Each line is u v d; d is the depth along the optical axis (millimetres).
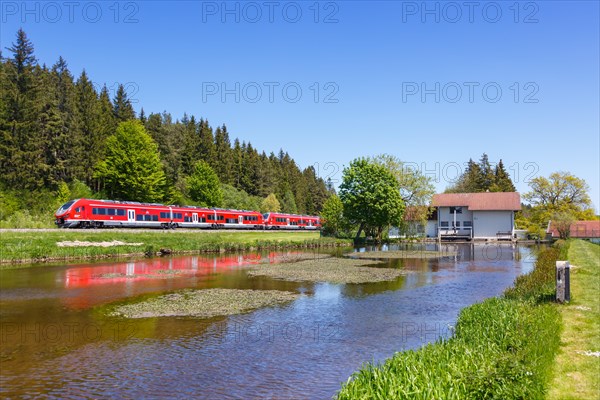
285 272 35344
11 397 10938
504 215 81562
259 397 10906
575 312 15250
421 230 84812
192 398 10852
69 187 76688
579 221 87125
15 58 72625
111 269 36312
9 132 68312
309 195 158250
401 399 7625
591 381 9133
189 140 117812
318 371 12641
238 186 132625
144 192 82562
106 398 10875
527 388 8078
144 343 15406
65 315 19703
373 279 31297
